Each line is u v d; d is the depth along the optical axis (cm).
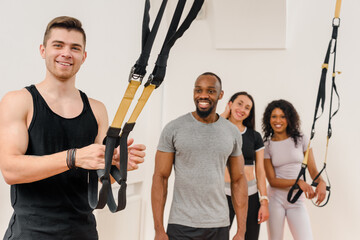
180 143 239
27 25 265
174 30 81
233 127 254
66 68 140
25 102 139
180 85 429
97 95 337
